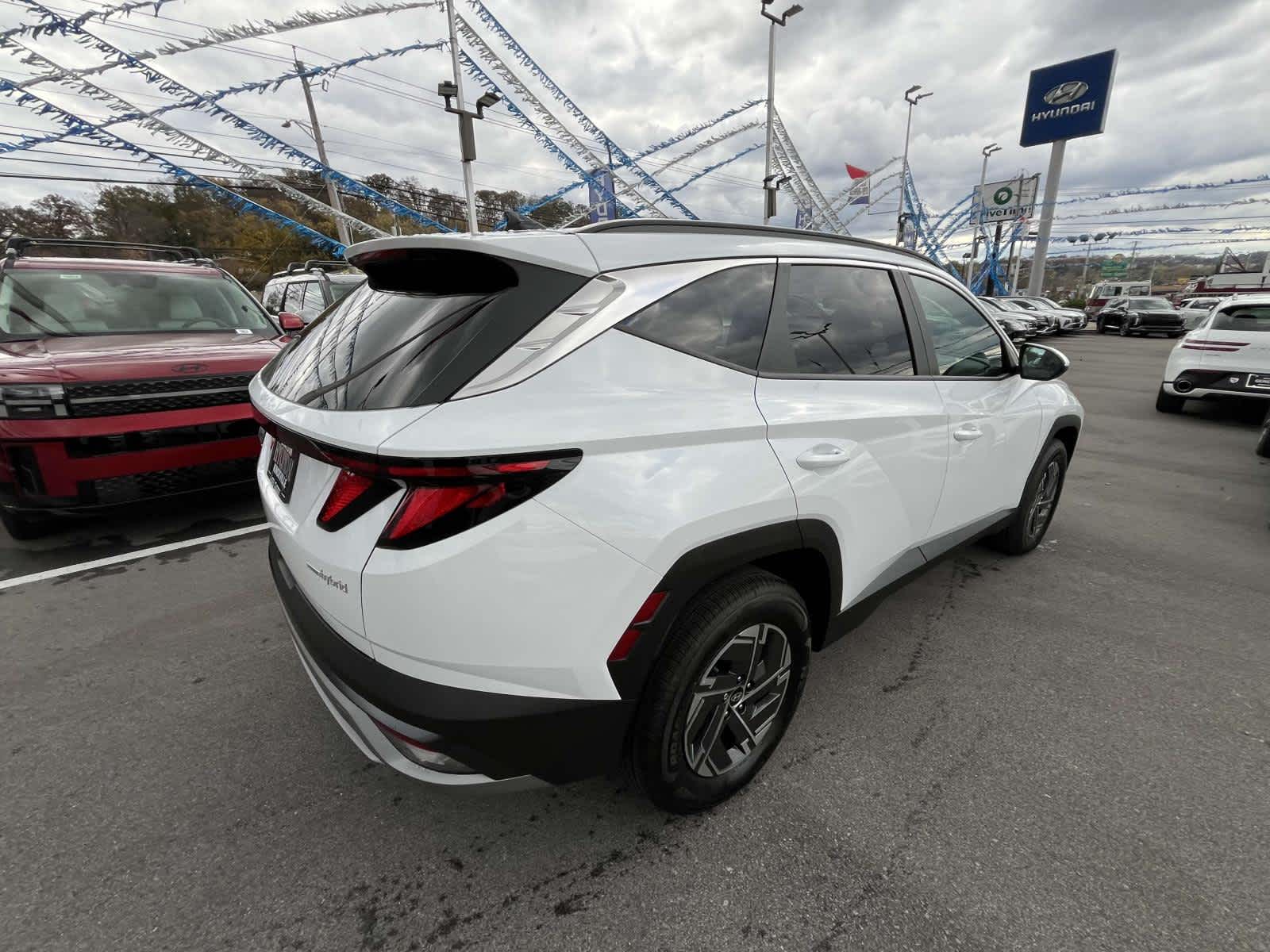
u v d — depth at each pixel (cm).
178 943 152
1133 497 511
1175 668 270
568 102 1733
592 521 140
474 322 146
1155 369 1488
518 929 156
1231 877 170
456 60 1408
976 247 4144
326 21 1259
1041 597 334
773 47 1703
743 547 166
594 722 153
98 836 183
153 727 231
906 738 226
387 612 134
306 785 203
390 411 136
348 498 141
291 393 175
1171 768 211
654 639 156
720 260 183
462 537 131
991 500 305
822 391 197
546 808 194
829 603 208
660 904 163
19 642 285
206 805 195
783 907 162
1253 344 779
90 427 341
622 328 156
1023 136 3347
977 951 151
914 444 230
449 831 186
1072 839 182
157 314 486
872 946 152
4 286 439
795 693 206
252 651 279
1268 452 642
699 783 184
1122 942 153
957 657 278
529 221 247
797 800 197
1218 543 409
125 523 431
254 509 460
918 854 178
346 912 161
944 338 262
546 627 139
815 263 212
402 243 167
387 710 140
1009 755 217
